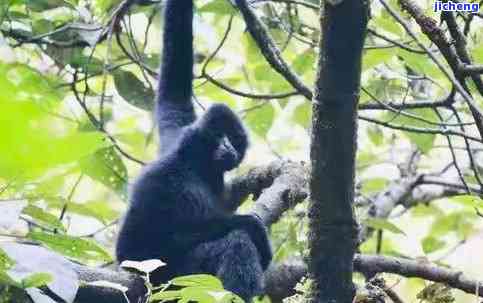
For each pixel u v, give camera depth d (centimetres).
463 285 1071
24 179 207
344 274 720
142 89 1243
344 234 706
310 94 1070
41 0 1162
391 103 1087
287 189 1191
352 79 661
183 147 1169
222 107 1234
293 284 1083
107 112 1412
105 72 1112
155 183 1112
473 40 1040
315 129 680
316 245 714
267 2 1294
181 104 1251
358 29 643
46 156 135
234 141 1219
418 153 1722
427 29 738
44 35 1172
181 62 1230
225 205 1257
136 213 1079
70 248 585
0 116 130
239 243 1021
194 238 1076
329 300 723
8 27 1205
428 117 1199
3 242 410
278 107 1783
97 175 1091
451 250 1497
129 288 760
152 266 567
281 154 1784
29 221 680
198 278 536
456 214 1652
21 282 405
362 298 726
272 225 1214
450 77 627
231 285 995
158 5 1269
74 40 1223
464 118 1386
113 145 1084
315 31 1252
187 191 1125
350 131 673
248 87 1628
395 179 1658
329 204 698
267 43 1062
